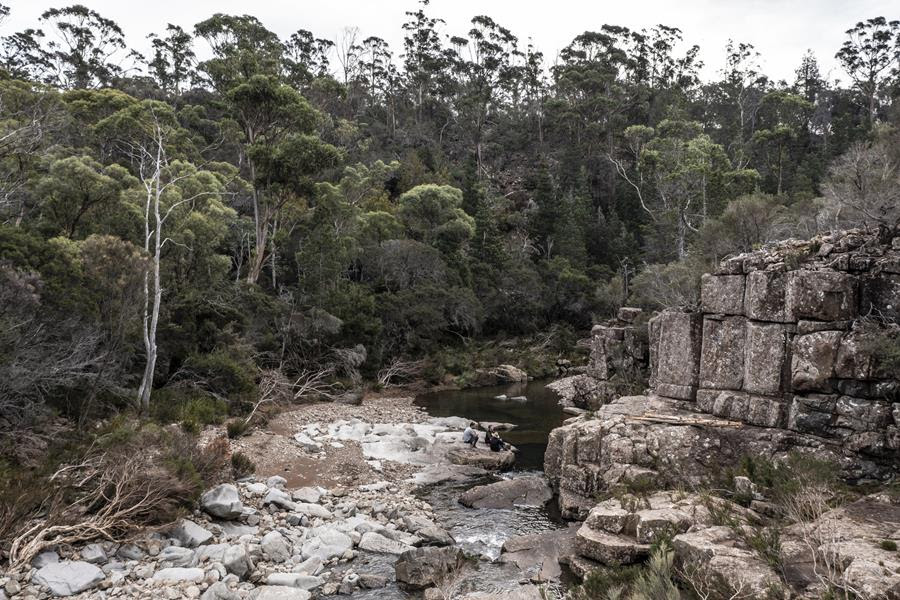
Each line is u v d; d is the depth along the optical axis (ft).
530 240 217.56
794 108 246.27
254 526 47.03
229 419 78.23
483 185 238.07
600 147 270.26
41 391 57.52
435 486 62.59
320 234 128.26
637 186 224.12
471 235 184.14
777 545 31.48
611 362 95.76
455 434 80.94
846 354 45.60
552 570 41.14
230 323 97.25
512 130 295.48
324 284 130.52
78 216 83.15
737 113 295.07
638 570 31.55
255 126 127.65
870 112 244.22
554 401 114.52
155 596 34.96
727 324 54.34
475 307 160.15
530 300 178.50
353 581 39.45
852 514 35.14
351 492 57.77
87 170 80.69
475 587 39.32
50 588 34.01
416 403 112.98
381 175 197.57
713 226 110.01
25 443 50.21
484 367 144.46
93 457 45.44
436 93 307.58
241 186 133.18
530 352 159.94
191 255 97.04
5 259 57.16
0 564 35.24
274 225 131.85
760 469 42.65
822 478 38.24
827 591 24.77
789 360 49.37
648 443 51.75
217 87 141.90
